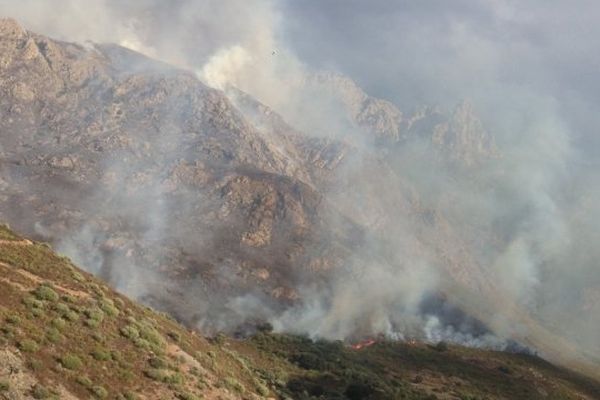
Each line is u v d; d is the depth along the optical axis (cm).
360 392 11306
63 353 4997
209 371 6525
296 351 16738
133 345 5844
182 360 6228
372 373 15662
